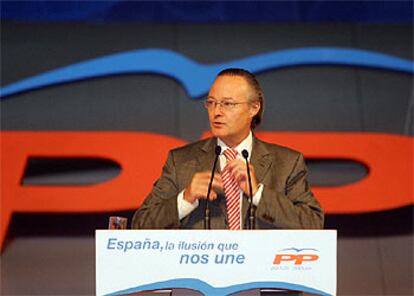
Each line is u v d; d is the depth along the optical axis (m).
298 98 14.42
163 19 14.73
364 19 14.83
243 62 14.31
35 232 13.60
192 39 14.73
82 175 13.94
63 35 14.69
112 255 5.27
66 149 13.56
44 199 13.30
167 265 5.27
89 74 14.28
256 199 6.58
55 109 14.20
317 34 14.80
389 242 13.63
